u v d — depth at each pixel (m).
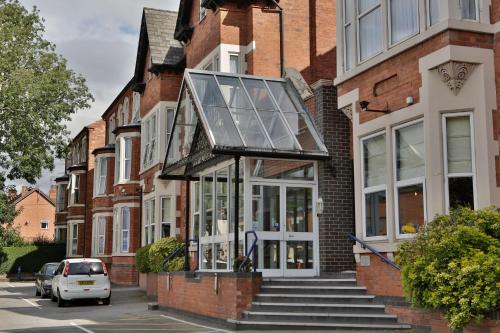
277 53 20.06
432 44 11.78
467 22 11.42
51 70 33.91
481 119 11.23
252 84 16.98
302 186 16.36
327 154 16.00
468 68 11.41
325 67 20.23
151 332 13.02
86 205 44.59
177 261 19.30
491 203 10.97
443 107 11.59
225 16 20.48
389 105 13.02
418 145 12.27
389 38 13.15
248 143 14.89
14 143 31.72
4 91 30.89
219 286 14.33
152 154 27.55
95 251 37.53
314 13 20.48
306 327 12.48
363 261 13.71
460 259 8.86
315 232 16.31
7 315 18.30
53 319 16.84
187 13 24.05
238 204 14.85
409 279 9.58
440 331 10.78
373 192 13.58
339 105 14.89
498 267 8.34
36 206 75.94
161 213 26.16
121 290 27.70
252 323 12.73
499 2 11.44
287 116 16.55
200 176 18.39
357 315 12.50
